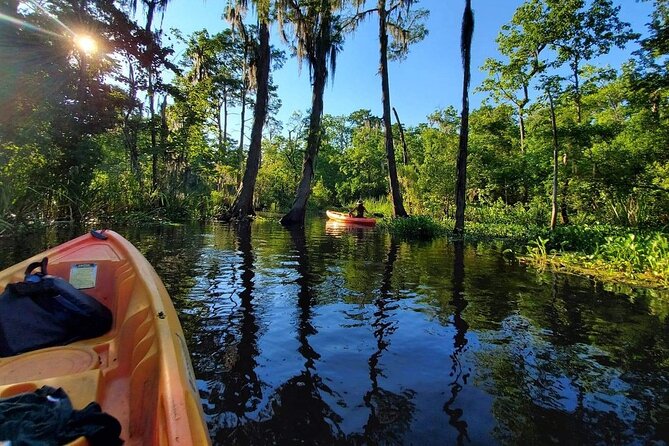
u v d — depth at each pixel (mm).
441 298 5652
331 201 51000
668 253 7527
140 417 1855
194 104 21812
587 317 4875
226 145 30562
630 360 3662
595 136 14969
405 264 8406
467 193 24469
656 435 2574
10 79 10992
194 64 25453
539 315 4926
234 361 3467
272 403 2840
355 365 3459
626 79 12789
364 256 9430
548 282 6754
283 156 46906
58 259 4180
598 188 14789
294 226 18750
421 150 40844
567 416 2762
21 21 11406
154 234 12281
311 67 20109
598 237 10281
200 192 23203
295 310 4910
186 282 6168
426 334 4227
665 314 4992
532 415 2766
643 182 13898
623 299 5695
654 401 2967
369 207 34781
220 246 10258
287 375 3244
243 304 5094
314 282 6473
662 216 13711
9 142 11000
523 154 20078
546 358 3682
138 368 2127
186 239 11484
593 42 13031
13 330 2781
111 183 15609
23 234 10031
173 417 1466
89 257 4328
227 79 30031
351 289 6055
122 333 2855
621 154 13797
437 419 2693
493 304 5391
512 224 16750
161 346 2141
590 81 15930
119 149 21250
